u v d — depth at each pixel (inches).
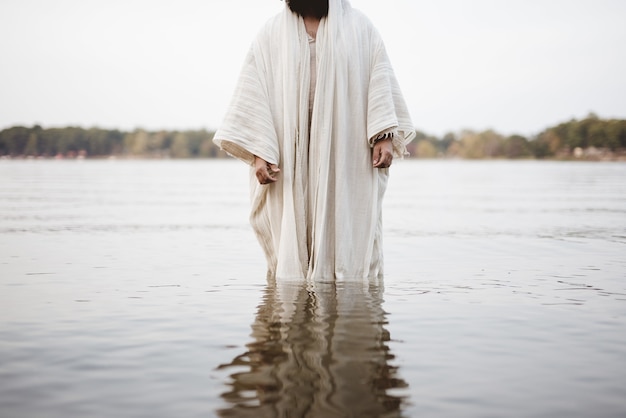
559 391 81.4
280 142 169.5
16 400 78.9
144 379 85.9
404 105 172.2
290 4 169.5
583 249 233.8
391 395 79.7
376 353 97.0
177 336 107.3
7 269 183.9
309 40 169.6
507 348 100.3
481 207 450.9
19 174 1076.5
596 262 201.2
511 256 215.9
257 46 171.5
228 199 532.7
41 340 105.3
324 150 165.0
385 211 420.8
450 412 74.6
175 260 205.0
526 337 106.8
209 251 228.2
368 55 171.3
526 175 1075.3
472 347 100.7
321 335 107.5
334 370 88.9
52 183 791.1
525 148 2426.2
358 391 81.0
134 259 206.4
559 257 212.8
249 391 81.1
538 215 386.9
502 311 127.0
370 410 75.0
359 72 169.2
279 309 128.6
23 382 85.2
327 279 167.2
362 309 128.7
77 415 74.4
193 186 757.3
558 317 121.5
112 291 149.6
